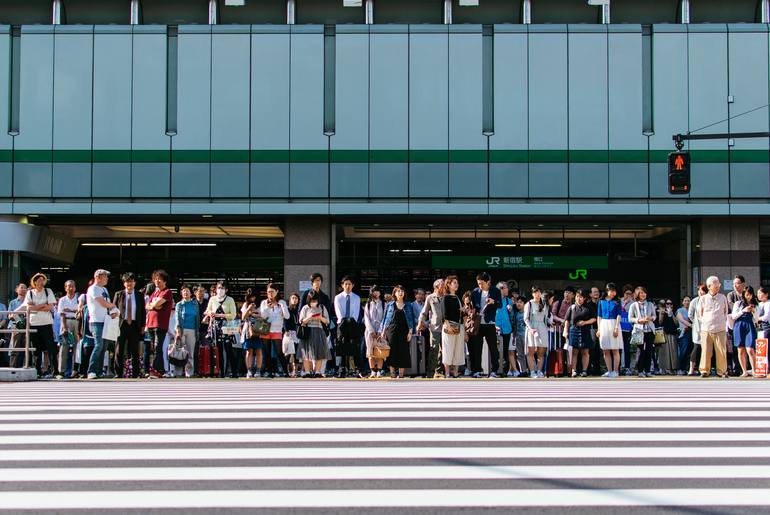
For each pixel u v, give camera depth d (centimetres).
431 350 1791
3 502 545
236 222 2689
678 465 657
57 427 876
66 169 2511
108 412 1015
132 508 529
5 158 2509
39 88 2523
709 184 2505
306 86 2542
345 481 604
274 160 2527
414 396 1234
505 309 1875
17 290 1922
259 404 1114
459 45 2545
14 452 723
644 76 2538
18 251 2548
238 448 741
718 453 708
